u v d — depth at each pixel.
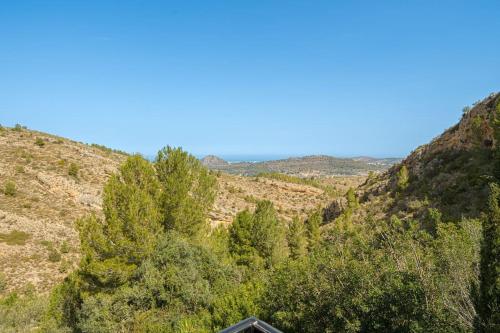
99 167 65.81
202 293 13.10
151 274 13.10
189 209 17.41
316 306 7.30
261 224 23.97
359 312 6.48
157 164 18.03
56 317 15.36
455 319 5.50
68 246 39.03
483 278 5.05
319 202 88.19
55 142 74.06
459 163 29.31
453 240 6.47
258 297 9.51
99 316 12.07
